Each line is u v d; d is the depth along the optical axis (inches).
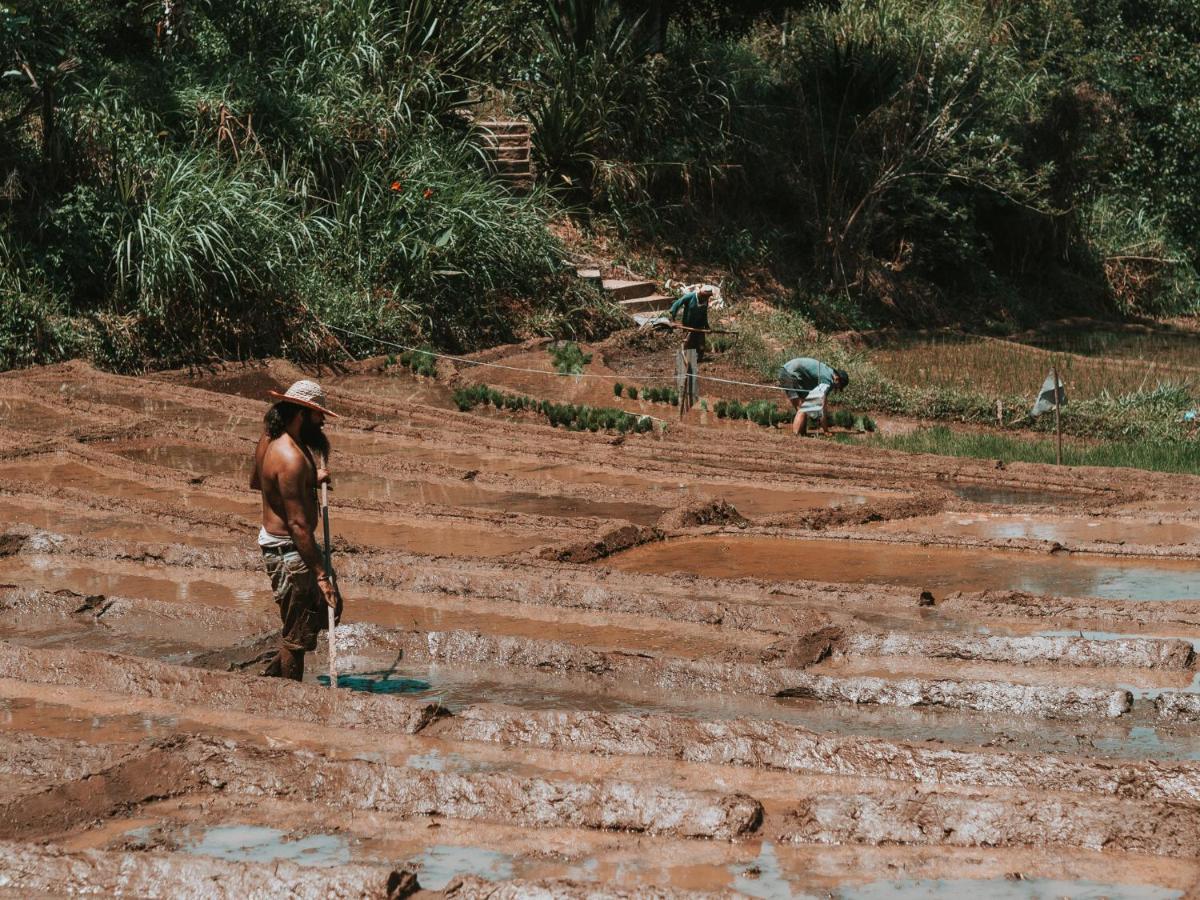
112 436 552.7
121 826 207.6
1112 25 1510.8
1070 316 1283.2
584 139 1024.9
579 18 1067.9
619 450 557.3
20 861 187.0
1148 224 1433.3
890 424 670.5
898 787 218.5
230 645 302.4
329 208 856.9
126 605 323.6
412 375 753.6
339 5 944.3
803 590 338.6
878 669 284.4
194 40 895.1
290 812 211.5
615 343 866.8
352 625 303.4
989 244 1259.2
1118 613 313.4
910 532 410.0
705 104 1123.9
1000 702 255.8
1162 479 493.7
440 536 408.2
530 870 190.1
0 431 544.1
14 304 695.7
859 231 1141.7
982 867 187.8
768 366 813.9
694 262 1056.8
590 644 302.4
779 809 210.2
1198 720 248.8
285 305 763.4
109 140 772.0
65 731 248.7
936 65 1153.4
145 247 725.3
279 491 265.0
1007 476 511.8
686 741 234.2
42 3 756.0
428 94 930.1
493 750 237.6
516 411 655.8
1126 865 187.3
